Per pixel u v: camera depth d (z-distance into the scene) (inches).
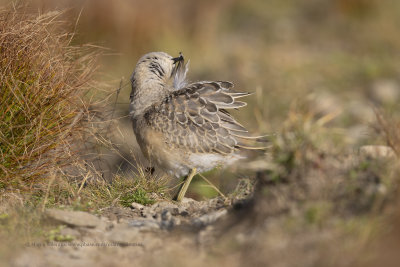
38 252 427.2
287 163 474.0
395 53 1326.3
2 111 546.6
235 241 418.3
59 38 627.8
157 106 617.6
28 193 547.5
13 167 546.6
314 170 457.4
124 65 1108.5
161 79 653.3
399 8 1557.6
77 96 592.1
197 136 595.8
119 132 708.7
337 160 500.7
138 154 730.2
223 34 1544.0
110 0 1147.9
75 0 735.1
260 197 465.1
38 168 556.1
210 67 1257.4
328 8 1635.1
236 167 668.7
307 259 377.4
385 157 486.9
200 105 601.9
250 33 1565.0
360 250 374.3
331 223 403.2
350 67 1224.8
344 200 427.2
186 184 612.4
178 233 475.8
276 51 1387.8
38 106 557.6
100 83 673.6
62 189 574.9
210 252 417.4
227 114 617.6
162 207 571.5
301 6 1704.0
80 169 626.8
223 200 575.2
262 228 420.2
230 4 1632.6
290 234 398.3
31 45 565.6
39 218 483.2
